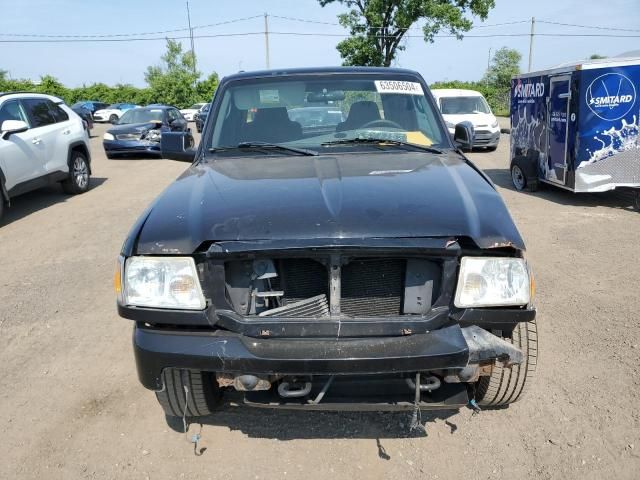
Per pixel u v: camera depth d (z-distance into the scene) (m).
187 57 69.69
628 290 5.09
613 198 9.46
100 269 6.12
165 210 2.79
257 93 4.02
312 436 3.14
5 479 2.88
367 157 3.44
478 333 2.50
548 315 4.60
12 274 6.06
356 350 2.39
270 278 2.56
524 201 9.39
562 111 9.08
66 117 10.31
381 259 2.52
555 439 3.04
